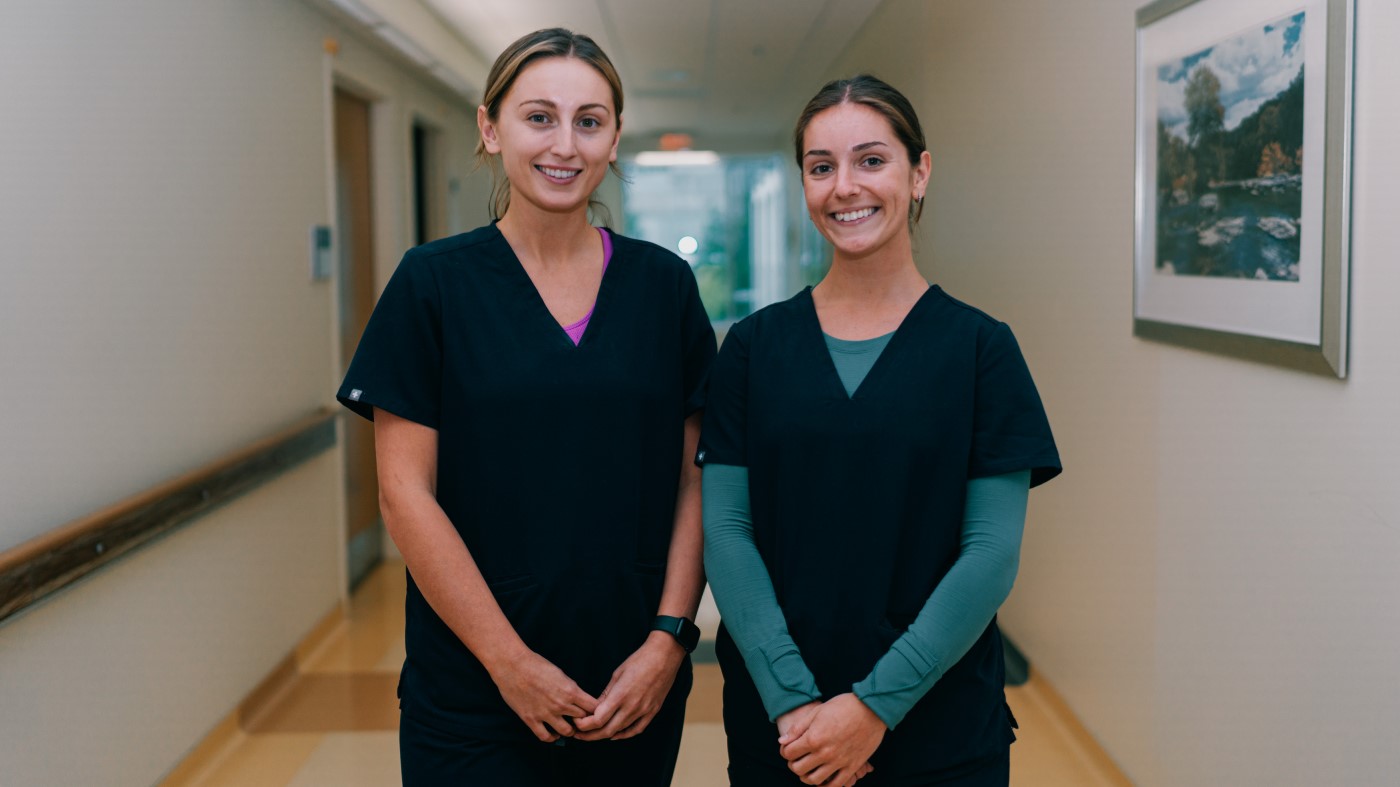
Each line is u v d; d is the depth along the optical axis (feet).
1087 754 9.24
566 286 4.78
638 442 4.76
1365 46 5.19
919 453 4.17
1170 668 7.55
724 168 44.11
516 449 4.59
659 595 4.91
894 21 17.19
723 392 4.56
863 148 4.14
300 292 11.96
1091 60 8.93
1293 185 5.78
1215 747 6.87
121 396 7.91
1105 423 8.77
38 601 6.49
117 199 7.89
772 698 4.10
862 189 4.16
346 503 14.82
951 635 4.00
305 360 12.10
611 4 17.52
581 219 4.81
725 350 4.58
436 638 4.73
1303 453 5.83
